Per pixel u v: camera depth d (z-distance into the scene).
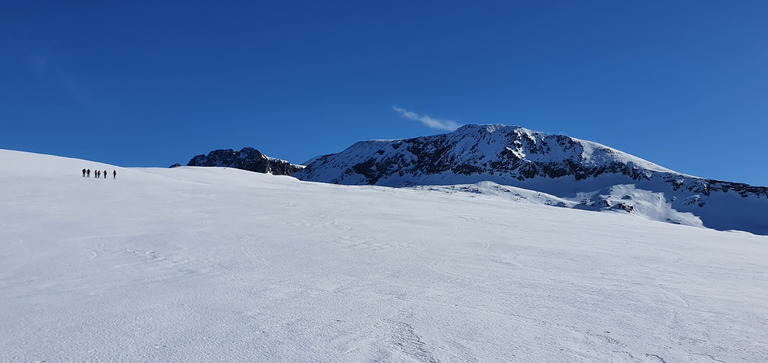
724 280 11.38
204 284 9.23
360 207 33.97
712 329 6.63
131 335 5.75
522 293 8.94
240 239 16.86
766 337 6.28
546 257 14.76
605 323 6.83
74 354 5.07
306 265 11.89
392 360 5.01
